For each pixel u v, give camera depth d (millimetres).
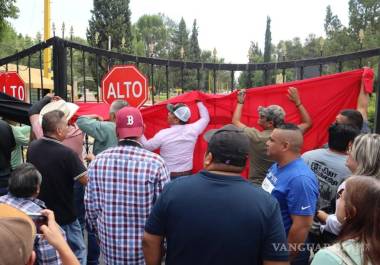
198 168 4852
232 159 2131
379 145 2432
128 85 5121
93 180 2986
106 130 4301
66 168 3611
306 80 4562
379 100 4332
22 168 2893
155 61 5188
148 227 2244
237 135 2174
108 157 2939
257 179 3783
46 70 11648
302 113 4426
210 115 4785
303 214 2729
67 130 3896
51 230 1759
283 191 2799
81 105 5152
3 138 4336
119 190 2885
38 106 4441
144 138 4434
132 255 2908
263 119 3807
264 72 5012
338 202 2516
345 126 3217
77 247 3852
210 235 2010
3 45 20000
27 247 1145
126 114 2977
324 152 3303
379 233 1595
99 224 3000
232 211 2020
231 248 1999
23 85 5949
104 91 5152
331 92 4531
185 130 4441
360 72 4445
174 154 4418
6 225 1140
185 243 2057
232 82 5105
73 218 3775
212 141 2188
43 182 3568
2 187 4367
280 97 4625
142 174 2871
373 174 2398
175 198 2121
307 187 2736
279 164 2957
